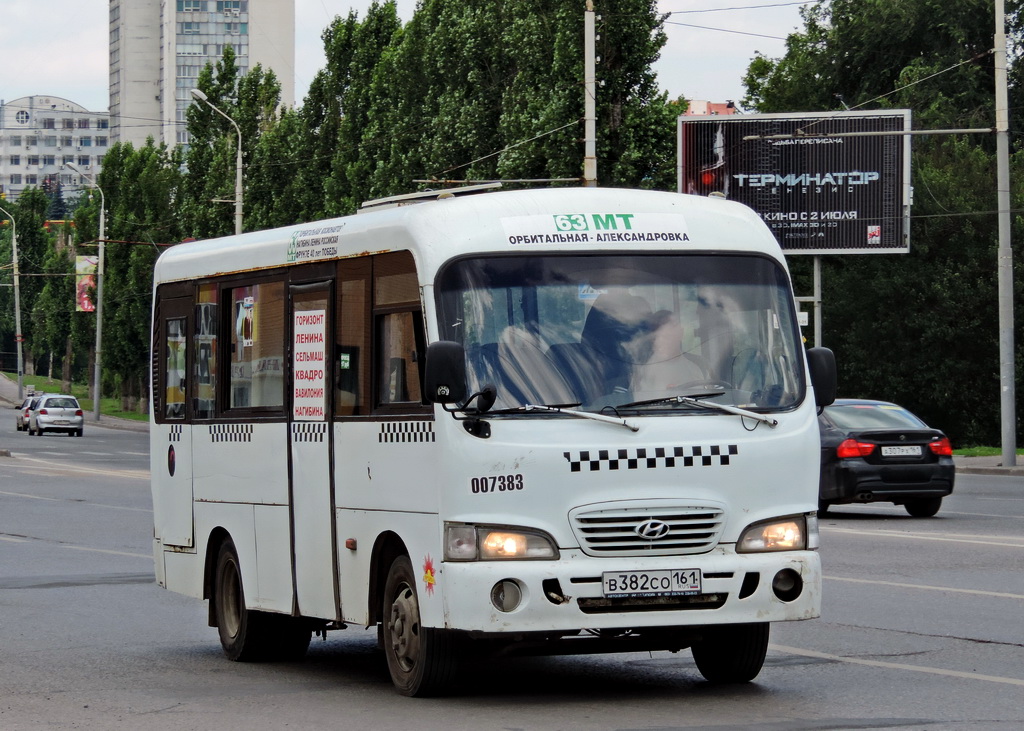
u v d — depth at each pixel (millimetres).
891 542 20734
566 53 49469
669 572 9523
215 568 13156
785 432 9930
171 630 14633
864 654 11953
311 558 11383
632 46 49469
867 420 25312
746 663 10562
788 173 50438
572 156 49656
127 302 92438
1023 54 67188
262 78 78500
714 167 50531
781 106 72812
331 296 11156
